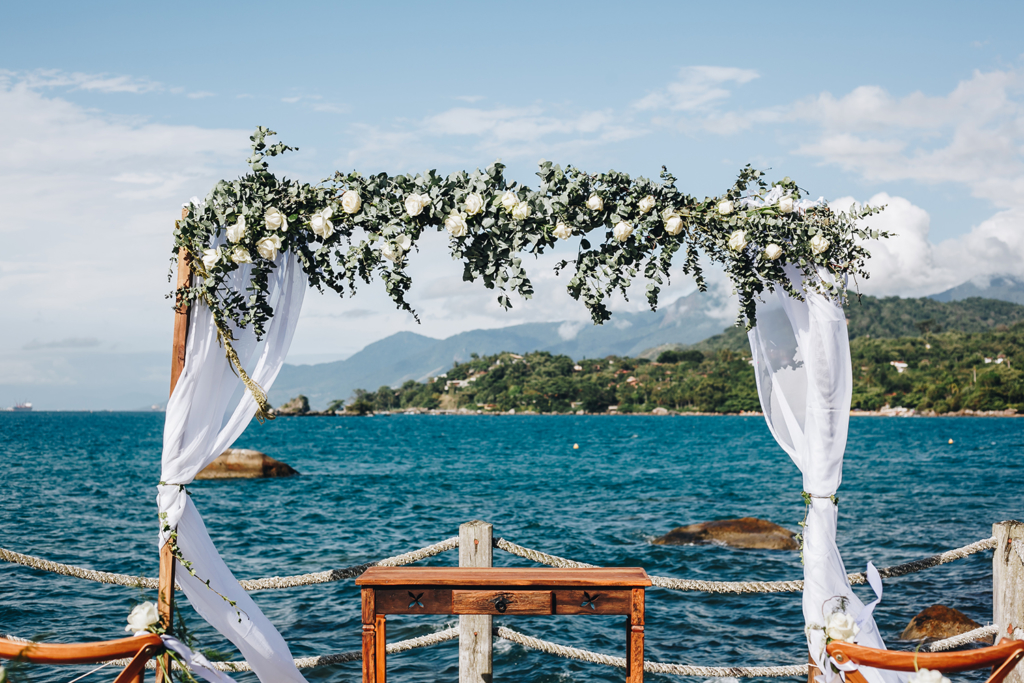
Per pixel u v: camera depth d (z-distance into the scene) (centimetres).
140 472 2912
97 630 782
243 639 438
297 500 2150
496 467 3588
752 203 456
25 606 866
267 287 439
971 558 1109
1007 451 4556
